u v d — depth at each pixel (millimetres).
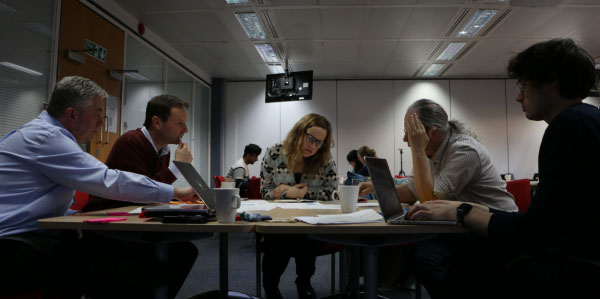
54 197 1273
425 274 1279
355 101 7141
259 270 2168
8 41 2818
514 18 4508
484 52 5691
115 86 4121
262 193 2180
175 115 1864
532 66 955
